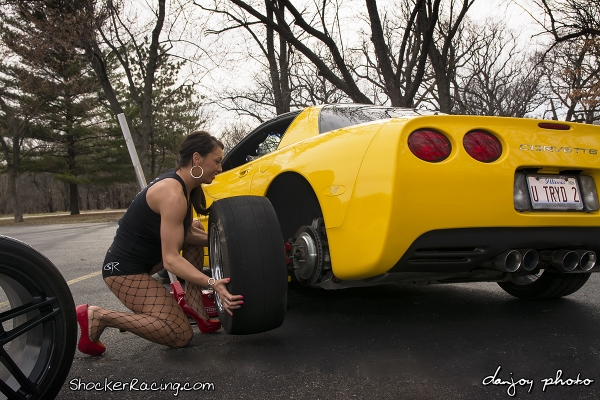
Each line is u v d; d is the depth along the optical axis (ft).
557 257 8.34
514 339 8.38
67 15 49.21
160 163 124.77
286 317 10.12
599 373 6.86
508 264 7.88
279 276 7.69
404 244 7.11
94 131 117.19
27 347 5.81
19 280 5.52
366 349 8.02
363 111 10.77
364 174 7.42
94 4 50.70
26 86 85.46
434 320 9.69
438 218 7.15
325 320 9.83
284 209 10.32
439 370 7.06
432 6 32.14
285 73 46.11
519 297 11.48
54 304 5.73
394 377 6.85
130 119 108.47
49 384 5.62
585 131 8.38
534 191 7.86
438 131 7.38
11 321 10.75
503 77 74.69
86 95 102.68
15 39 52.42
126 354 8.16
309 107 10.94
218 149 8.36
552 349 7.84
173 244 7.80
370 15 32.35
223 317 8.00
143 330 7.89
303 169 8.75
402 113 10.94
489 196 7.36
